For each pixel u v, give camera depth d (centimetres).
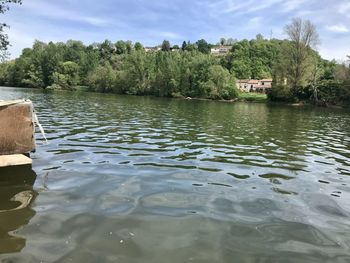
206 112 3712
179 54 10144
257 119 3081
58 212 661
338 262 523
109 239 561
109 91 9725
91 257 503
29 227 592
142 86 9081
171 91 8619
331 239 599
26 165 992
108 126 1984
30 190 783
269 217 684
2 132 938
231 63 13000
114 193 782
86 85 10950
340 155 1405
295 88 6906
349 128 2638
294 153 1393
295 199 800
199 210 702
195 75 8388
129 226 612
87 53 12862
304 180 972
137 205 715
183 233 594
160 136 1680
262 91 10688
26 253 508
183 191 820
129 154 1205
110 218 643
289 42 6969
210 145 1488
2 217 630
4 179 858
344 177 1027
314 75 6819
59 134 1588
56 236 563
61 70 11188
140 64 9088
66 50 12544
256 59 13238
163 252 527
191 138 1669
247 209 721
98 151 1230
